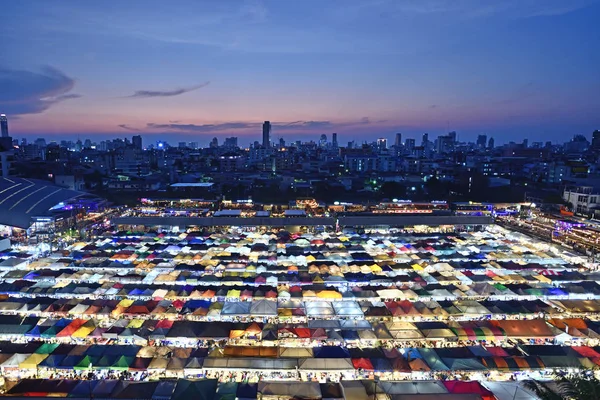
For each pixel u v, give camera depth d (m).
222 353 30.69
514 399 25.83
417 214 88.56
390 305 39.91
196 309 38.81
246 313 38.12
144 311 38.31
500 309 39.66
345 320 36.59
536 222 88.06
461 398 25.28
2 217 71.75
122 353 30.75
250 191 132.12
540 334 34.56
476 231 79.94
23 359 29.73
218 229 78.38
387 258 56.84
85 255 56.47
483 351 31.56
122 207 101.38
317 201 112.75
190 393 25.55
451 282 48.03
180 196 123.06
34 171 151.75
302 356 30.50
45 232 70.44
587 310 39.81
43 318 36.38
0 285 44.31
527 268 52.56
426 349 31.72
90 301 40.56
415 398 25.31
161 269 51.62
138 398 25.77
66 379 27.66
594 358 30.62
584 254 65.31
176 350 31.22
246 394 26.20
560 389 23.58
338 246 62.44
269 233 73.88
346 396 25.98
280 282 46.97
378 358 30.50
